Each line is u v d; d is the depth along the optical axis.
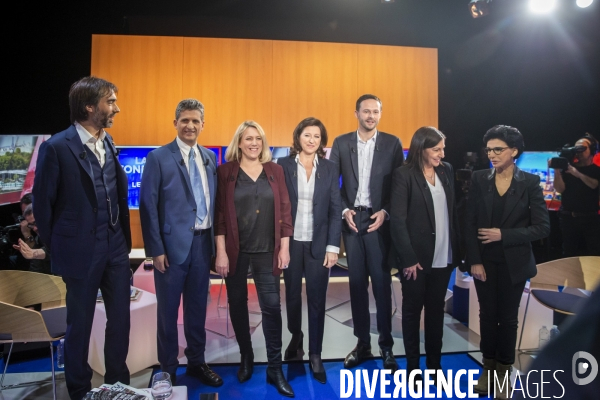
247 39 5.07
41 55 5.02
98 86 2.03
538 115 5.45
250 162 2.47
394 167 2.71
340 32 5.42
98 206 2.11
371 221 2.68
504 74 5.61
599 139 4.99
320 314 2.59
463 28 5.47
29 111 5.04
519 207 2.32
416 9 5.21
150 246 2.31
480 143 5.80
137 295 2.87
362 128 2.70
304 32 5.36
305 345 3.05
